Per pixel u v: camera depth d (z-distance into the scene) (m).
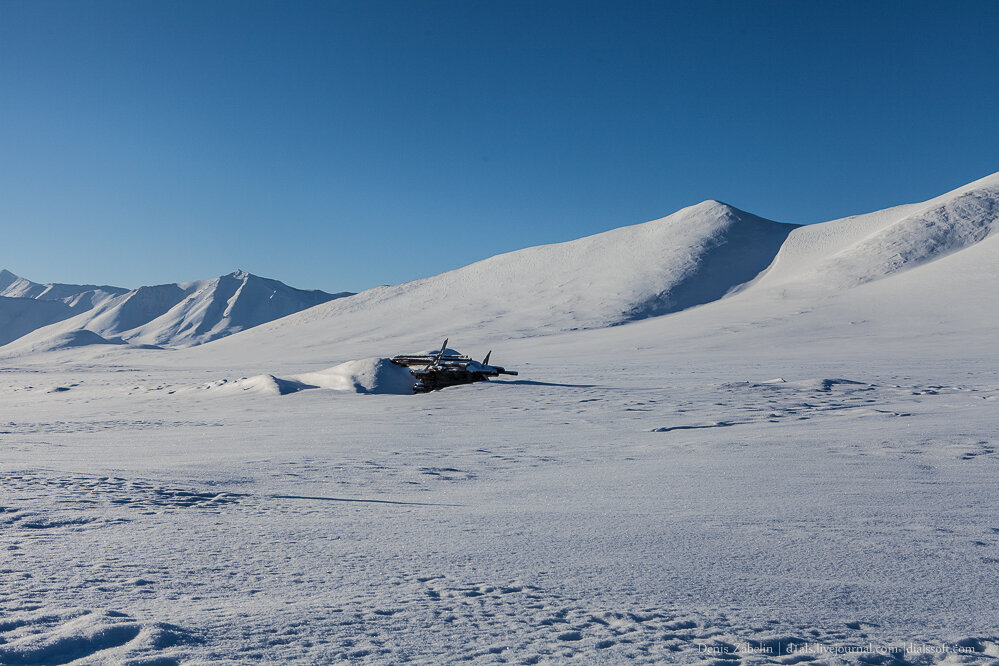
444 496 7.02
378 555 4.21
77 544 4.28
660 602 3.31
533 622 2.95
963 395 20.98
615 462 9.91
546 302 125.75
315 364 73.12
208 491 6.74
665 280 125.00
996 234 101.62
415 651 2.57
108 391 36.22
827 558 4.25
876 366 40.53
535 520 5.47
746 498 6.59
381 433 15.06
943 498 6.46
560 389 25.78
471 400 23.00
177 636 2.62
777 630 2.92
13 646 2.43
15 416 22.89
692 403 20.27
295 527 5.03
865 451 9.87
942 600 3.44
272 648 2.55
